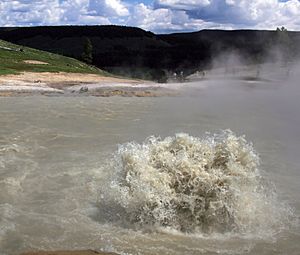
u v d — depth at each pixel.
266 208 7.75
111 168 9.41
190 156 7.70
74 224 7.16
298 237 6.88
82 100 26.20
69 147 12.94
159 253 6.25
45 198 8.38
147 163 7.61
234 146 7.79
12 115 18.98
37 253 5.95
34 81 35.22
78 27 135.75
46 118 18.53
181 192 7.32
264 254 6.32
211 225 7.17
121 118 19.41
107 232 6.89
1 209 7.69
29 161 11.11
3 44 65.50
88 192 8.67
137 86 35.25
